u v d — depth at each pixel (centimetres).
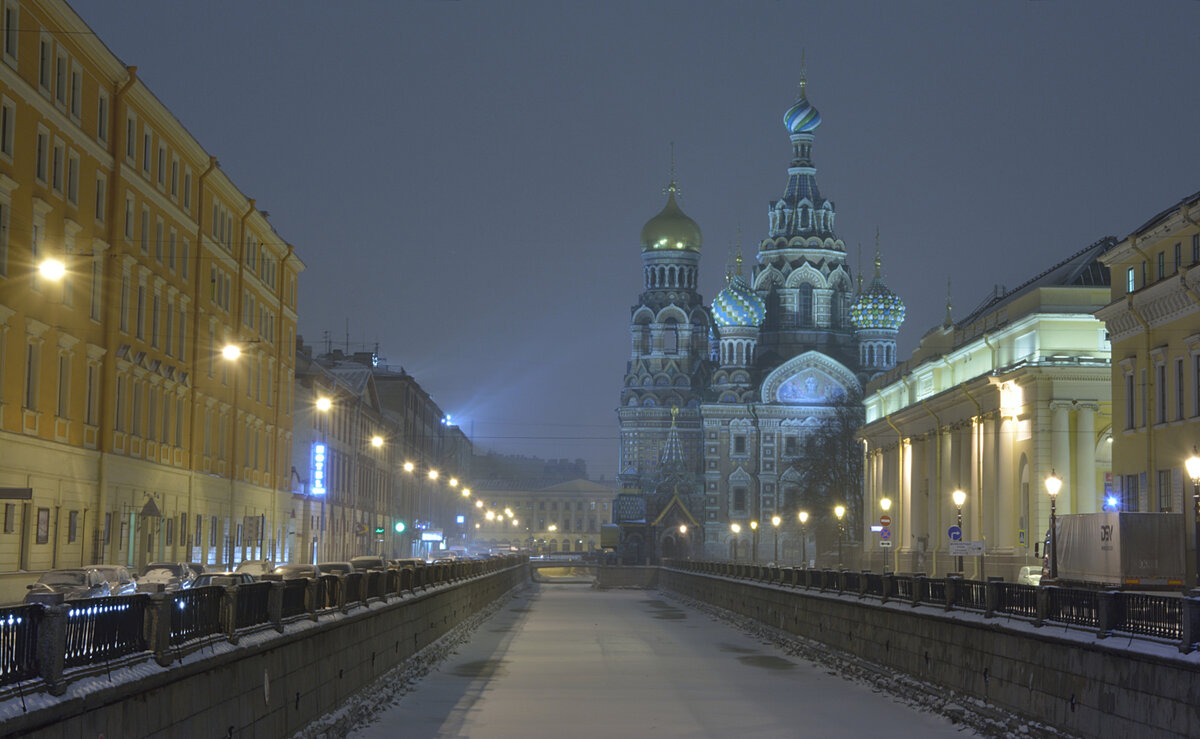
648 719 3684
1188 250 5625
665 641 6231
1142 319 5959
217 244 7188
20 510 4666
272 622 2680
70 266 4884
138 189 5819
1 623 1567
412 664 4531
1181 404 5638
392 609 4181
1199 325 5441
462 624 6569
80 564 5228
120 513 5656
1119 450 6262
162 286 6231
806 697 4122
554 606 9594
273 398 8662
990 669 3319
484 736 3381
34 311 4731
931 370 10700
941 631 3738
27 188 4644
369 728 3356
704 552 19588
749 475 19975
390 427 13712
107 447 5478
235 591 2395
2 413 4481
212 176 6950
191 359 6744
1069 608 2869
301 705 2841
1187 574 4156
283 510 8869
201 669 2152
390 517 13738
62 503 5022
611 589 13288
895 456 11769
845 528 14588
